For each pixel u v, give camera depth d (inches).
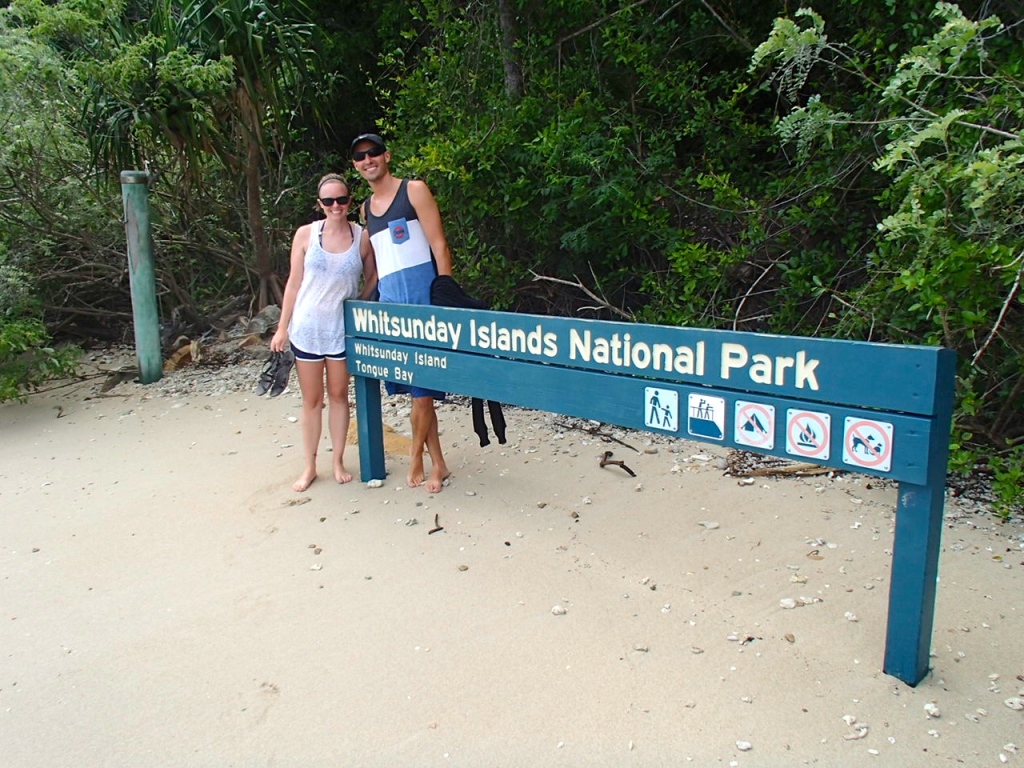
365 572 130.0
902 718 90.1
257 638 112.6
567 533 140.5
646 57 223.9
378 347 156.7
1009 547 128.3
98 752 91.4
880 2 175.3
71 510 163.0
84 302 331.9
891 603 95.7
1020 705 91.2
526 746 88.9
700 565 126.9
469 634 110.8
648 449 179.9
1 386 235.6
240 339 312.0
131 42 272.1
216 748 91.1
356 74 348.2
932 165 128.3
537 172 217.3
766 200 197.9
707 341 104.0
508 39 249.9
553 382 125.8
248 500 162.6
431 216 152.8
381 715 95.2
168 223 324.2
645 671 100.7
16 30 259.4
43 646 113.2
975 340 147.3
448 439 194.5
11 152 273.3
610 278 231.9
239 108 288.0
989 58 145.5
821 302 199.0
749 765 84.5
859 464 92.2
